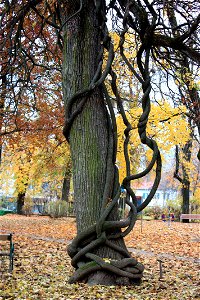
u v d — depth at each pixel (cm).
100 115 818
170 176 4222
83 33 837
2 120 1548
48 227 2112
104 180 793
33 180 3122
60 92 1644
